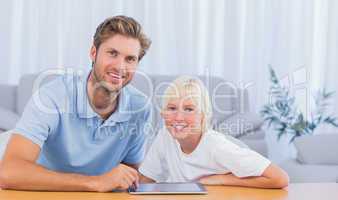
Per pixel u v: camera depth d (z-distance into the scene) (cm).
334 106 371
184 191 124
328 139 290
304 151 288
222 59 370
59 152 151
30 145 137
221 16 369
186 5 365
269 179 133
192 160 150
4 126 286
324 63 374
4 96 321
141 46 146
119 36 142
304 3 372
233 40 368
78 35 357
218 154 143
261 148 296
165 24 365
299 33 373
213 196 122
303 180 261
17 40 352
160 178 164
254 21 370
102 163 155
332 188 137
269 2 371
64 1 355
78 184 124
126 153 162
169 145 157
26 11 351
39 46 354
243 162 137
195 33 365
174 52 367
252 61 371
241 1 369
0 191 124
